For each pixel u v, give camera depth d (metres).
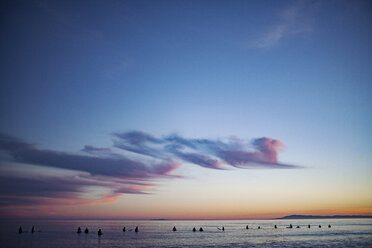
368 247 56.69
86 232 104.50
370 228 133.88
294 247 58.78
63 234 99.44
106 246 62.62
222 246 63.19
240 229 154.12
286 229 144.38
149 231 133.25
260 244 66.56
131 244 67.69
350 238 78.06
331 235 91.12
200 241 76.00
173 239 82.38
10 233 102.50
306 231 119.56
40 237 85.00
